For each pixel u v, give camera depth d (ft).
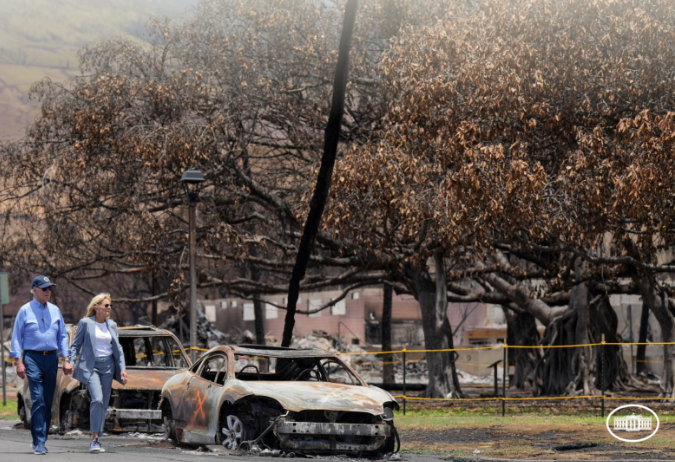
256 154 182.29
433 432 87.25
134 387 78.84
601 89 116.47
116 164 154.71
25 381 90.68
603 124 117.39
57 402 80.94
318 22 163.32
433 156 126.52
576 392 164.14
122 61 159.84
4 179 162.91
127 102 152.25
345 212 128.36
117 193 159.84
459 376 262.26
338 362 69.10
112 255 176.14
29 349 55.62
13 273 179.01
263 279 319.47
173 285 156.66
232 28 162.71
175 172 149.07
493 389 209.56
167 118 153.48
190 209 114.21
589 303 180.45
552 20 114.21
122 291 354.74
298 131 164.14
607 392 179.11
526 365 204.64
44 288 56.34
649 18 111.75
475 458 59.98
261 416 61.52
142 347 191.62
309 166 164.76
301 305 332.19
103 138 147.84
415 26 150.00
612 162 108.88
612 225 125.08
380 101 156.04
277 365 73.15
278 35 159.74
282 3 160.86
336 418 60.34
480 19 125.18
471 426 93.97
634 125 103.91
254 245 162.40
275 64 163.53
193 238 113.91
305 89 163.53
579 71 114.62
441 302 165.17
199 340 298.15
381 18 156.66
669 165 103.45
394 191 122.52
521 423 97.40
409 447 71.51
